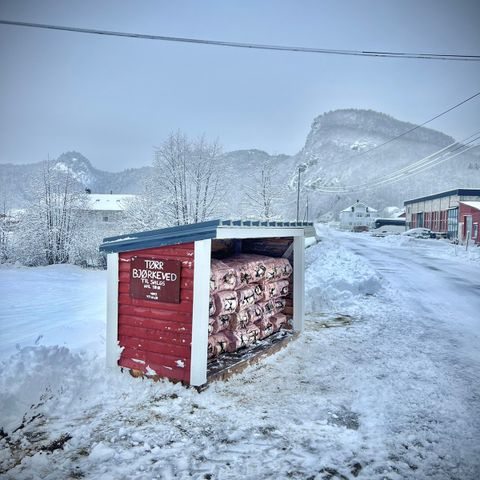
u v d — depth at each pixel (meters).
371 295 12.45
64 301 12.51
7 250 35.94
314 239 31.06
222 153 33.44
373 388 5.32
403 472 3.56
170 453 3.79
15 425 4.22
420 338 7.78
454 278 16.52
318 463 3.67
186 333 5.12
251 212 37.09
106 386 5.12
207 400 4.84
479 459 3.78
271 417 4.51
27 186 36.06
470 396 5.13
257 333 6.84
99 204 61.16
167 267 5.22
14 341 7.23
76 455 3.76
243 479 3.43
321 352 6.83
